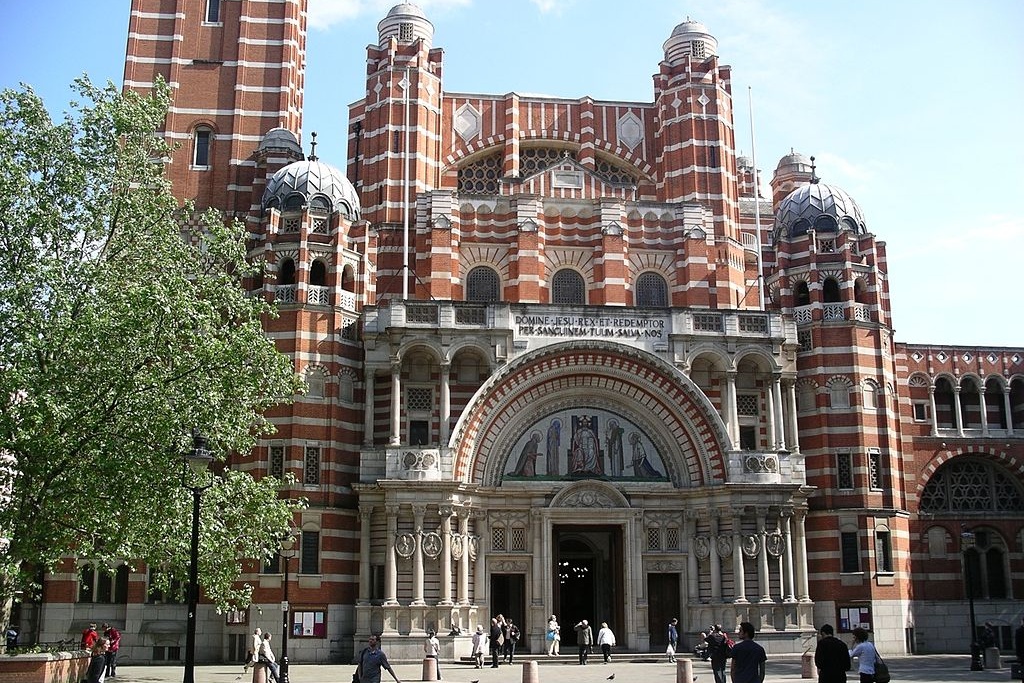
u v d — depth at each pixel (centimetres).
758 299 6656
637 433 5809
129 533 3634
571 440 5756
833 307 6172
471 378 5753
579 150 6894
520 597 5603
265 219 5956
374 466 5469
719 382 5881
